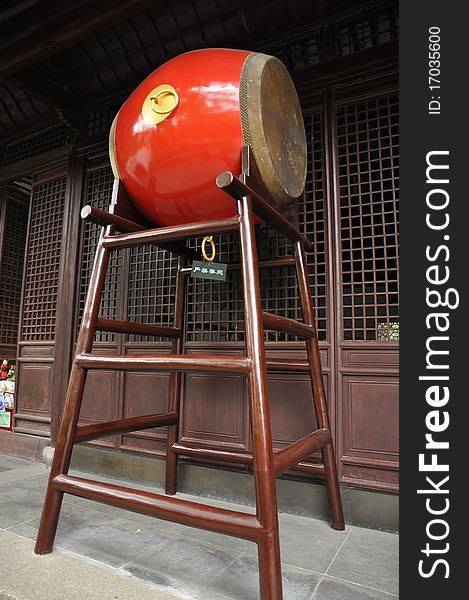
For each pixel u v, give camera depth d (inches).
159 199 59.9
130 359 51.3
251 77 54.4
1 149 130.0
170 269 93.6
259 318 45.8
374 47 77.2
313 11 82.4
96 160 107.5
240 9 85.0
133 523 65.2
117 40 97.7
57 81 108.9
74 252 104.5
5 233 133.7
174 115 54.1
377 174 82.3
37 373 107.7
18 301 140.6
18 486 83.0
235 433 79.1
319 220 82.1
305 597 45.8
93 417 96.3
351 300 74.4
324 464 65.1
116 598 43.7
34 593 44.2
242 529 40.8
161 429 87.7
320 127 81.9
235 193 48.3
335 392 72.0
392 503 65.4
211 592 45.9
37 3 80.1
